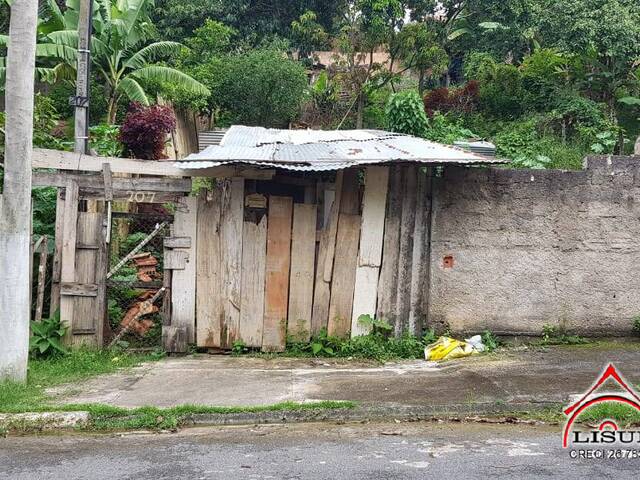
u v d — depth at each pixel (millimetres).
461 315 8188
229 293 8008
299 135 9523
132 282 8047
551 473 4383
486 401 5934
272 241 8047
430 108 20391
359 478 4293
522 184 8211
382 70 20062
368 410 5809
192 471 4465
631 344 8117
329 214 8219
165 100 16891
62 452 4965
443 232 8164
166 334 7945
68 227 7883
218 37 21312
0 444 5203
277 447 5012
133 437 5375
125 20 15484
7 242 6387
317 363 7594
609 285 8297
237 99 18906
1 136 9297
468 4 23703
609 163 8266
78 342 7898
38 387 6543
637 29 18875
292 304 8062
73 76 16188
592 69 20078
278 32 24312
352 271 8102
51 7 16016
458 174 8156
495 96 20219
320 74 21547
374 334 8031
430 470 4441
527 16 22844
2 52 16891
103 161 7891
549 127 18344
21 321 6461
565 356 7555
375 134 9602
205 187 9289
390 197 8094
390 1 19688
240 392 6340
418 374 6973
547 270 8258
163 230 8492
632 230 8289
